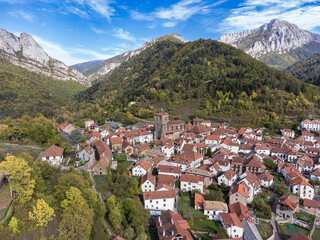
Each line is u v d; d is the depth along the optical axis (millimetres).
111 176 88125
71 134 103938
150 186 86938
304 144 157000
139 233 61500
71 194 54281
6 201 48938
